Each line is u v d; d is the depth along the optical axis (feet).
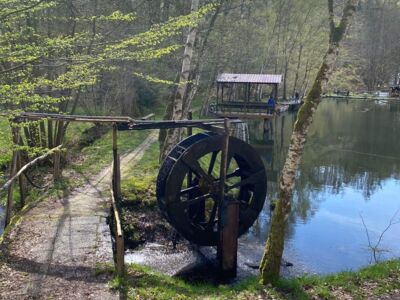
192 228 34.01
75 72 24.86
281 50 148.87
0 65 30.50
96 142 63.52
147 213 37.91
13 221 31.99
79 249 27.37
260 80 96.27
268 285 24.52
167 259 33.22
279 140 91.40
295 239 39.09
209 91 99.76
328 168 68.39
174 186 33.14
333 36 22.85
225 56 93.66
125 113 77.41
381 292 23.79
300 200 52.08
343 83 213.46
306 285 24.53
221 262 30.58
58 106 47.70
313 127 109.09
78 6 44.50
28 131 47.34
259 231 40.27
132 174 45.85
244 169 38.91
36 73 33.91
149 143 63.52
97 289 22.76
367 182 60.39
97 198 38.04
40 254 26.53
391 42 212.23
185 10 63.10
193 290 24.34
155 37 26.35
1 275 23.77
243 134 83.25
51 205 36.01
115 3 49.90
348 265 33.60
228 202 30.48
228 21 84.07
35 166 48.32
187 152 33.42
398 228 42.57
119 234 24.03
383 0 213.25
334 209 48.57
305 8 134.51
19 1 23.32
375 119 122.21
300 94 166.81
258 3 100.58
